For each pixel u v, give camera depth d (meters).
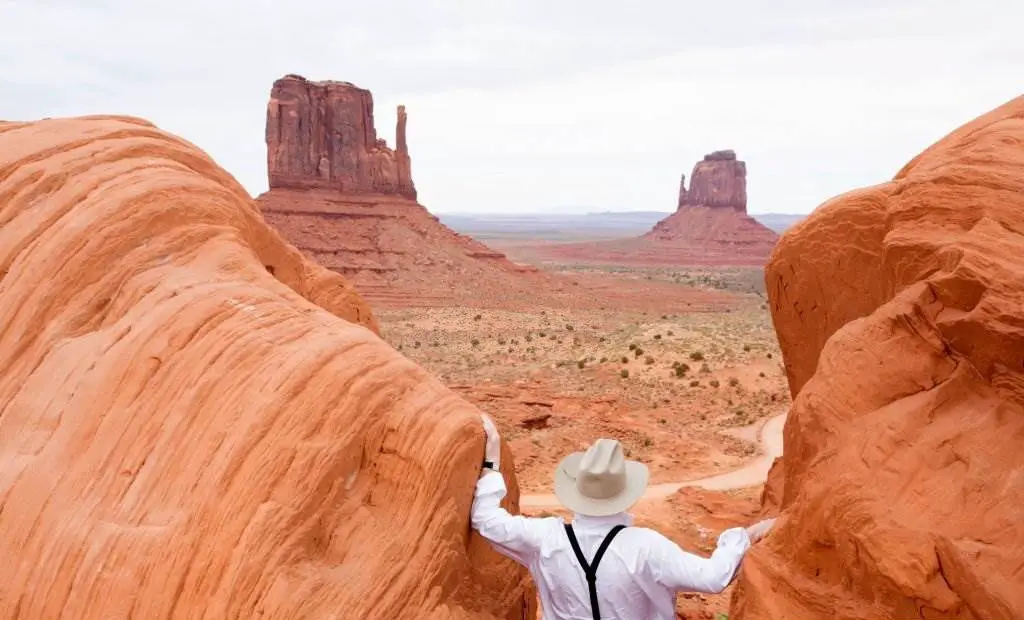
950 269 7.46
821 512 7.14
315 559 6.46
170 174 8.77
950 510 6.47
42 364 7.51
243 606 6.03
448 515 7.10
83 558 6.43
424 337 81.88
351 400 7.03
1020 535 6.14
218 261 8.27
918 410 7.22
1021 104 9.00
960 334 7.23
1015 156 7.77
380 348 7.70
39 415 7.23
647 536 5.33
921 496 6.64
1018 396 6.87
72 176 8.48
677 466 31.33
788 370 13.51
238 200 10.40
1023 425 6.73
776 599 7.47
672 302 127.62
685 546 21.02
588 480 5.39
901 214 8.59
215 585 6.14
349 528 6.72
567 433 34.69
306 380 6.92
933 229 8.06
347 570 6.46
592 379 51.38
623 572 5.24
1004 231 7.32
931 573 6.12
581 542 5.37
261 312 7.54
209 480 6.46
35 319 7.66
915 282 8.23
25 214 8.22
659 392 47.00
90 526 6.54
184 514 6.40
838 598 6.86
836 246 11.25
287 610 5.96
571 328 87.56
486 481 7.30
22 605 6.49
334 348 7.27
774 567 7.64
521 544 5.81
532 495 26.47
